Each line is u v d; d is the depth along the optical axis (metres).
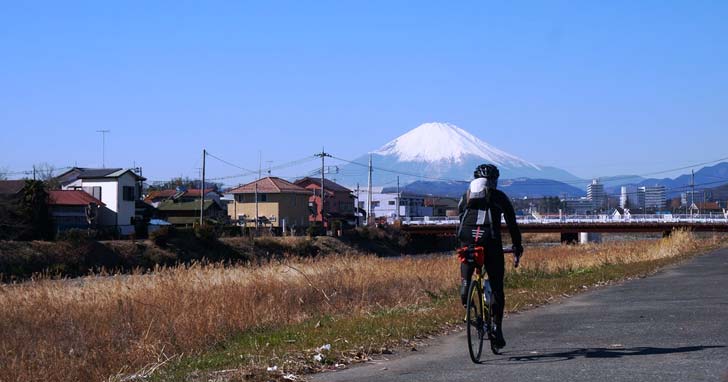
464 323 10.07
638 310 10.96
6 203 41.19
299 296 14.62
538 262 22.92
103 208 57.03
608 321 9.76
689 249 33.69
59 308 13.32
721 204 125.00
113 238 48.50
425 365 7.01
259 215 75.31
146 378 7.26
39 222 42.56
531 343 8.08
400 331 9.02
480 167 7.15
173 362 8.52
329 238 60.50
